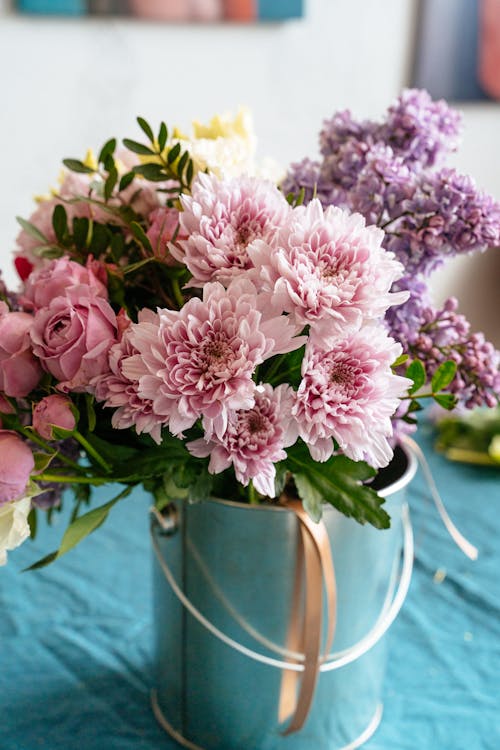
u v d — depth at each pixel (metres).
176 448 0.64
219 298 0.58
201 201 0.60
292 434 0.60
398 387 0.61
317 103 1.75
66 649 0.82
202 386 0.57
